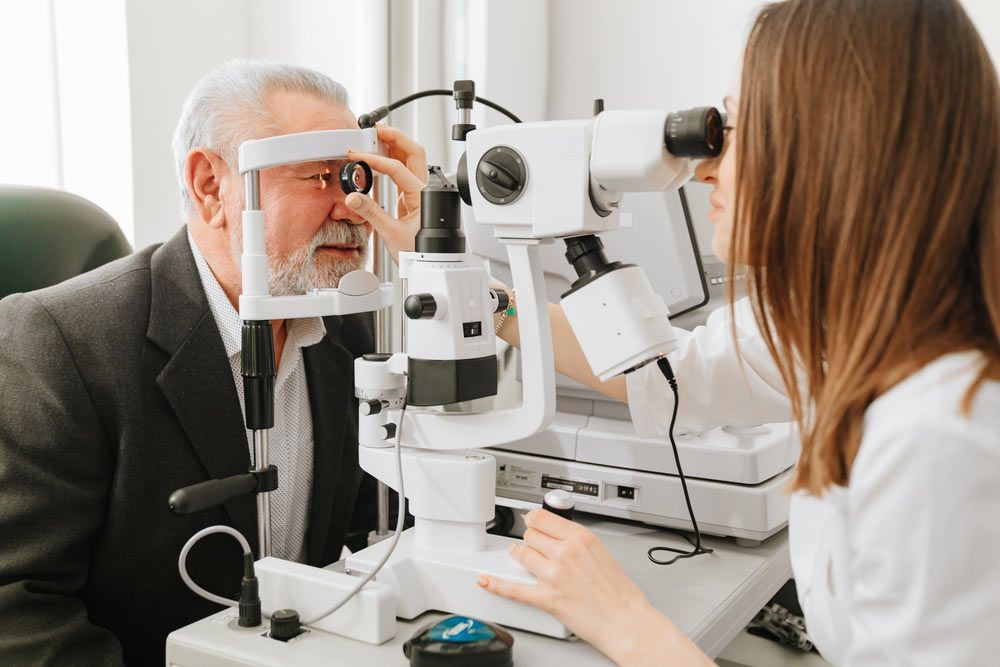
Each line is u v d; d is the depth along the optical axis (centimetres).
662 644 72
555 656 77
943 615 56
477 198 83
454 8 177
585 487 113
